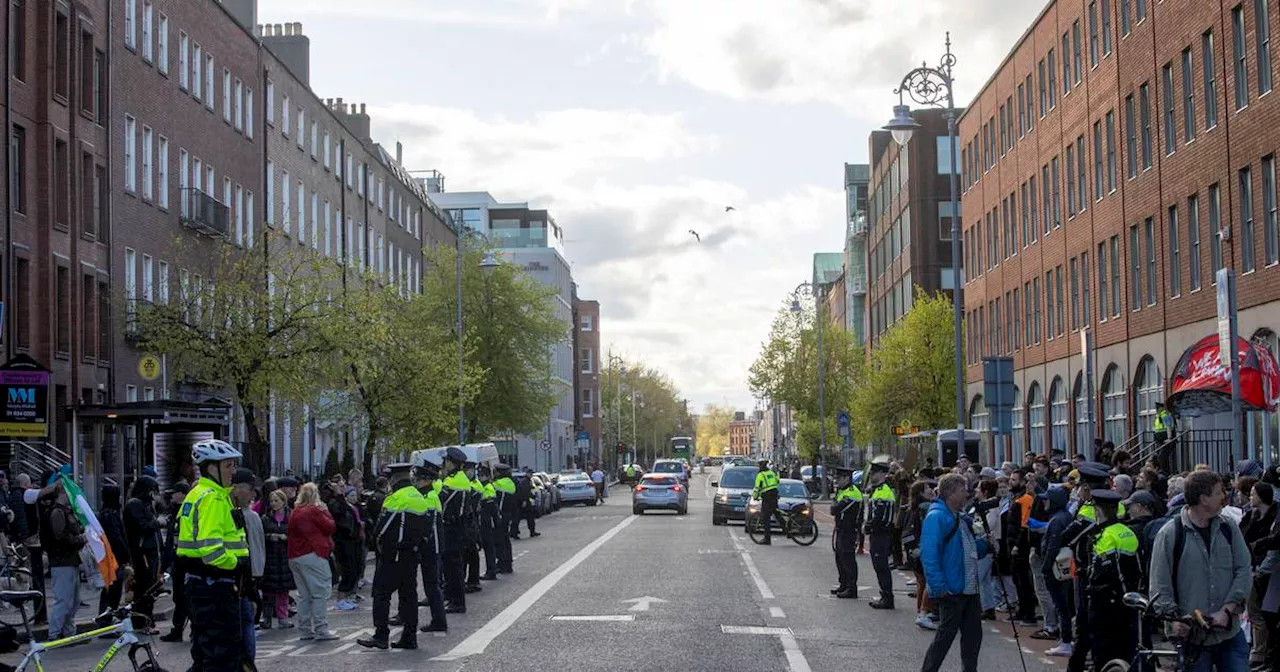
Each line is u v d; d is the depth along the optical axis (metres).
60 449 36.34
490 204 140.12
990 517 19.61
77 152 38.06
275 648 17.20
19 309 35.22
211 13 49.81
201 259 46.44
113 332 39.88
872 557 21.25
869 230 106.38
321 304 40.25
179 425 34.00
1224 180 33.12
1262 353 25.56
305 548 18.02
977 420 65.50
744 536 41.47
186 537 12.38
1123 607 11.98
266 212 56.28
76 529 18.30
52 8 36.69
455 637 17.69
